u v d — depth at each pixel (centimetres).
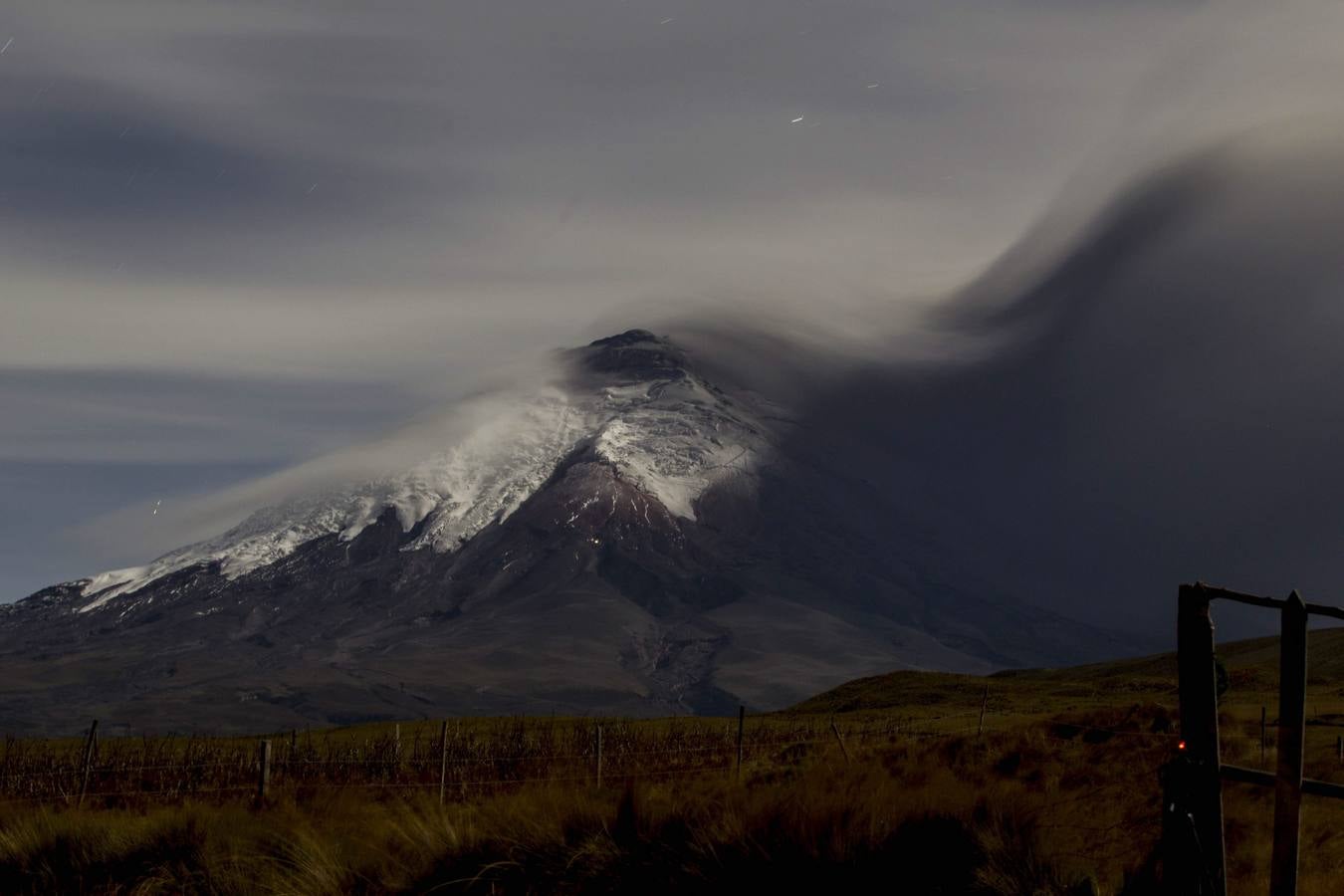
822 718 7588
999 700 8700
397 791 2745
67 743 4359
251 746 4259
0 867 1552
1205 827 763
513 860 1363
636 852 1329
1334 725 3375
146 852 1566
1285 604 753
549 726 5981
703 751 4350
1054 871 1180
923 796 1351
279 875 1437
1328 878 1304
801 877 1221
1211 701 774
